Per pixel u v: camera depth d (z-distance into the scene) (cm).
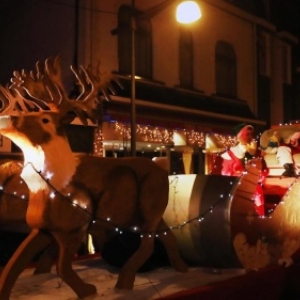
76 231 419
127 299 420
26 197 553
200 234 509
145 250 464
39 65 420
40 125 397
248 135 640
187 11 906
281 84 2022
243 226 500
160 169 485
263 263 527
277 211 545
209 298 445
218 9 1739
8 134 393
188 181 534
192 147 1530
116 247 535
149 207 468
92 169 434
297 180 577
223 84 1773
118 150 1398
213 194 504
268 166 704
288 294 554
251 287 488
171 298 416
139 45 1485
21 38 1484
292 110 2097
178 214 527
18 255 392
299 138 680
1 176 554
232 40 1802
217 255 505
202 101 1650
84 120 427
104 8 1360
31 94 402
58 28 1375
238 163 638
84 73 441
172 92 1548
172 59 1576
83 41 1314
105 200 438
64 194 407
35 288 454
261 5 2034
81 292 419
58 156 403
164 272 522
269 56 1978
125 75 1403
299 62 2139
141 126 1363
